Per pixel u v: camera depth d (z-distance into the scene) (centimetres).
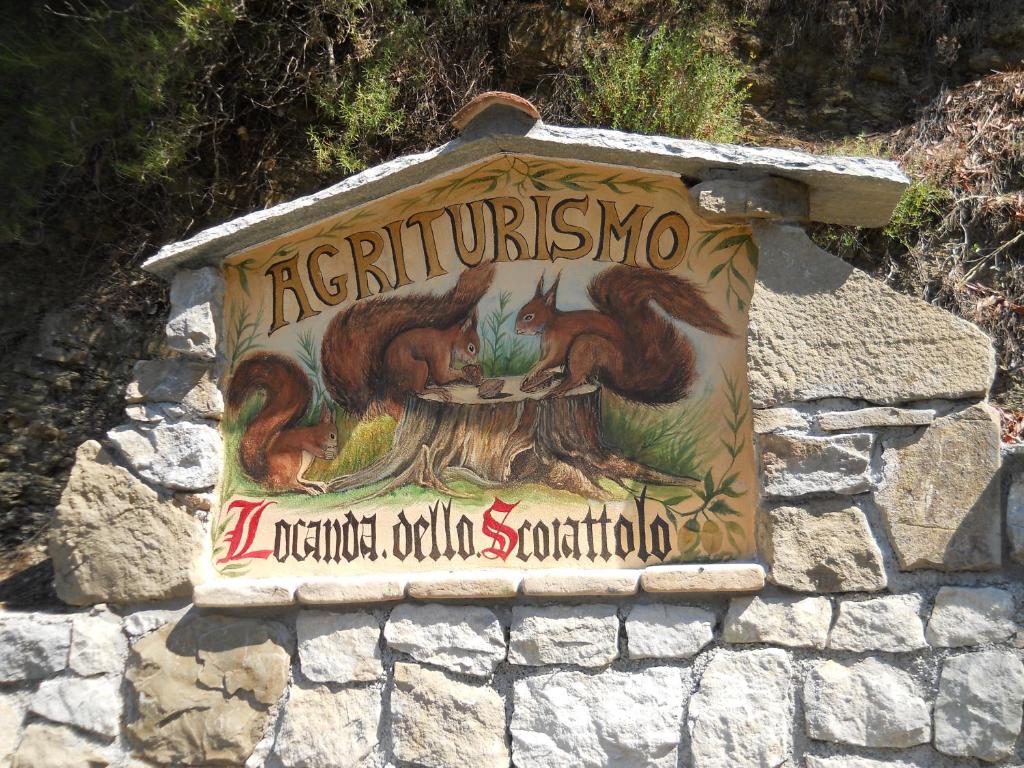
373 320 363
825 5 595
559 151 337
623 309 348
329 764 327
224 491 357
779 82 595
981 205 529
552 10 598
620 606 325
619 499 335
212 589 336
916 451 314
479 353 354
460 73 590
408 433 353
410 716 326
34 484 491
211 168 577
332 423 358
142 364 359
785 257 330
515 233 356
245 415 363
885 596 312
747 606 317
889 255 532
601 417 343
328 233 363
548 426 345
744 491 328
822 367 321
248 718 333
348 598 330
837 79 594
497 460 345
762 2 601
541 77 593
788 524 316
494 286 356
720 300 340
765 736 310
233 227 351
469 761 320
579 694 320
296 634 339
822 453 316
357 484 351
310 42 572
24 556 462
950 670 306
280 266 369
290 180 577
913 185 531
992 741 299
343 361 362
